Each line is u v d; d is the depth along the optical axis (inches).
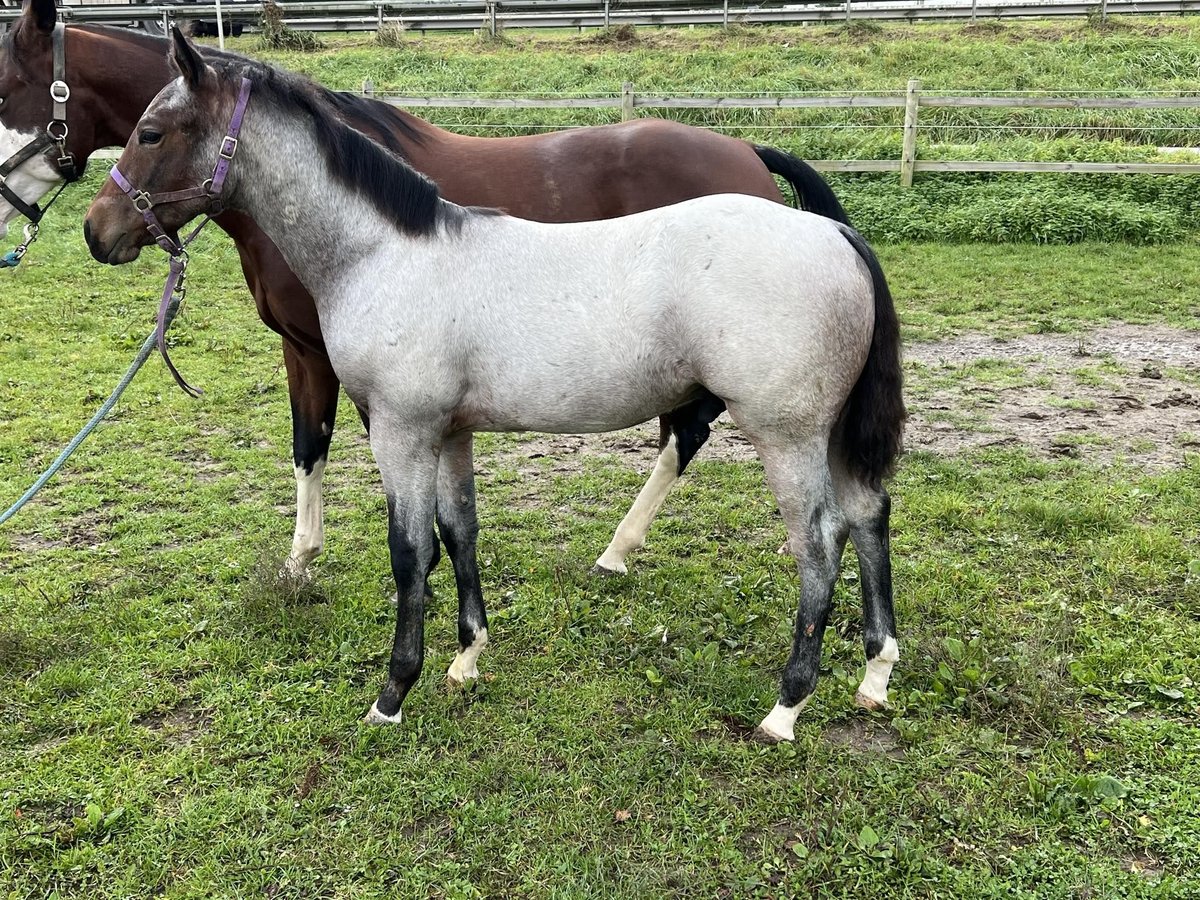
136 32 144.6
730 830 93.2
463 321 100.7
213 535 163.3
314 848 91.8
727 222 96.5
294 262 107.3
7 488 179.3
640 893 84.4
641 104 419.8
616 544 147.9
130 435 207.9
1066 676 114.4
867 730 108.7
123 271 359.9
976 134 479.2
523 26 708.0
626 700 115.8
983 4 679.7
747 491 180.2
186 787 100.8
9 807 97.3
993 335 272.5
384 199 101.9
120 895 86.7
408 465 105.1
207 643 127.2
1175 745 100.9
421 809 97.3
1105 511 154.5
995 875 86.0
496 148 151.3
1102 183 405.1
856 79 551.5
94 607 136.6
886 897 84.4
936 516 160.1
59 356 260.5
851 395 103.1
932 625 128.4
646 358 98.4
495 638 130.1
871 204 402.9
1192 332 268.1
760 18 684.7
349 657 124.5
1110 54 568.1
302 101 102.7
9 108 138.0
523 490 183.3
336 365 106.6
